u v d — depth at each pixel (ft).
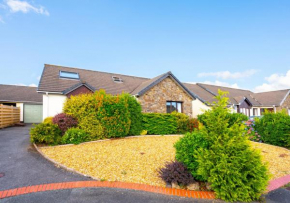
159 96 44.19
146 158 19.17
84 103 27.32
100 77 55.42
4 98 62.13
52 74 47.09
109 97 29.04
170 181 13.25
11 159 18.26
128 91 49.08
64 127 25.77
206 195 12.12
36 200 10.98
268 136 28.58
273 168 17.92
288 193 13.14
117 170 15.75
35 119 66.69
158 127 34.78
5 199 11.04
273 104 73.72
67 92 39.93
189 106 49.93
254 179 11.67
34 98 68.28
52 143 23.81
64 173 14.94
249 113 73.67
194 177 13.84
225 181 11.31
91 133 26.78
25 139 28.50
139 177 14.48
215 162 11.87
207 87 76.13
